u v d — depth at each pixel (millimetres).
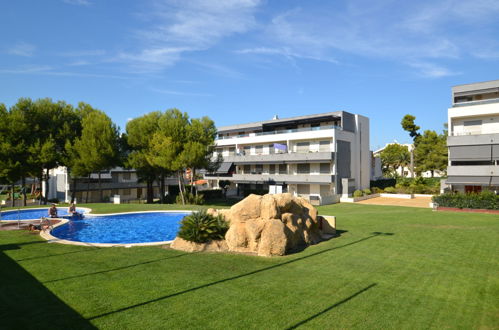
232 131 62500
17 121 37031
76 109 44344
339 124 49844
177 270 12055
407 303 9070
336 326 7734
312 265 12805
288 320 8039
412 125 72938
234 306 8844
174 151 36812
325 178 45438
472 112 36656
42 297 9375
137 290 9984
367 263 13008
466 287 10258
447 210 31703
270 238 14430
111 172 61844
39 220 25047
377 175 70750
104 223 27875
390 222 23797
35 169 39094
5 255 14156
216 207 34875
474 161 38719
